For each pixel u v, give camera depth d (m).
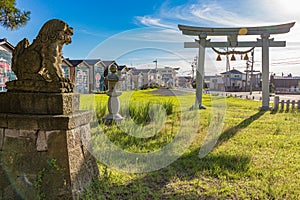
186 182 2.83
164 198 2.47
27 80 2.34
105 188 2.56
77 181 2.33
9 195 2.28
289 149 4.11
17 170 2.27
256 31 9.51
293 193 2.57
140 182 2.81
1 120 2.30
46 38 2.36
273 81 34.28
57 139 2.22
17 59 2.44
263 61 9.90
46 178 2.19
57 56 2.44
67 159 2.24
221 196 2.50
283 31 9.30
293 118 7.40
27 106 2.30
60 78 2.40
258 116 7.84
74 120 2.32
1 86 9.67
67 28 2.45
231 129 5.70
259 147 4.24
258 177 2.99
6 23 4.45
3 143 2.32
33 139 2.23
